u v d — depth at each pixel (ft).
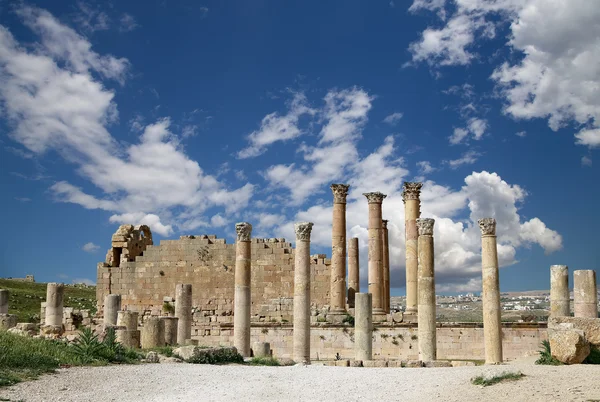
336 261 156.87
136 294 182.91
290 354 148.77
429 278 123.34
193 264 181.47
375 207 159.33
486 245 122.83
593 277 117.39
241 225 131.54
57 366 85.71
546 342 98.37
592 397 60.44
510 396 64.23
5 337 93.15
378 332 144.77
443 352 142.72
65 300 282.77
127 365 94.73
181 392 74.18
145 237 199.41
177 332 132.67
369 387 78.18
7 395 64.90
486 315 120.37
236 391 75.25
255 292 175.11
